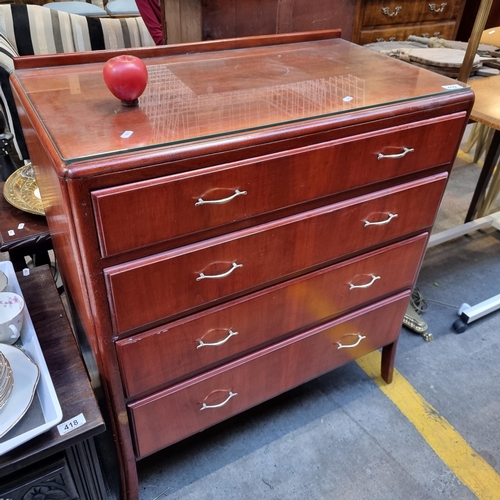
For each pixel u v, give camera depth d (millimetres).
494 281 1870
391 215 1012
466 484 1186
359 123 829
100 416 799
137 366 874
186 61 1037
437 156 985
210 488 1159
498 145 1858
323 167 839
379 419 1333
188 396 994
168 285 807
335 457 1235
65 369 872
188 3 1160
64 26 2086
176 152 685
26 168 1275
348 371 1475
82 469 870
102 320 788
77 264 746
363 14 1704
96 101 820
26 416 778
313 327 1109
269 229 853
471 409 1370
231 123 765
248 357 1034
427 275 1886
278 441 1269
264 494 1150
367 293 1132
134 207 692
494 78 1477
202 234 793
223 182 749
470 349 1566
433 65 1394
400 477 1194
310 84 945
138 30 2238
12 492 795
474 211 2061
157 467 1200
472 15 2559
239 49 1130
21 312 902
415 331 1603
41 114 765
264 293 946
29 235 1074
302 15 1253
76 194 643
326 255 978
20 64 924
